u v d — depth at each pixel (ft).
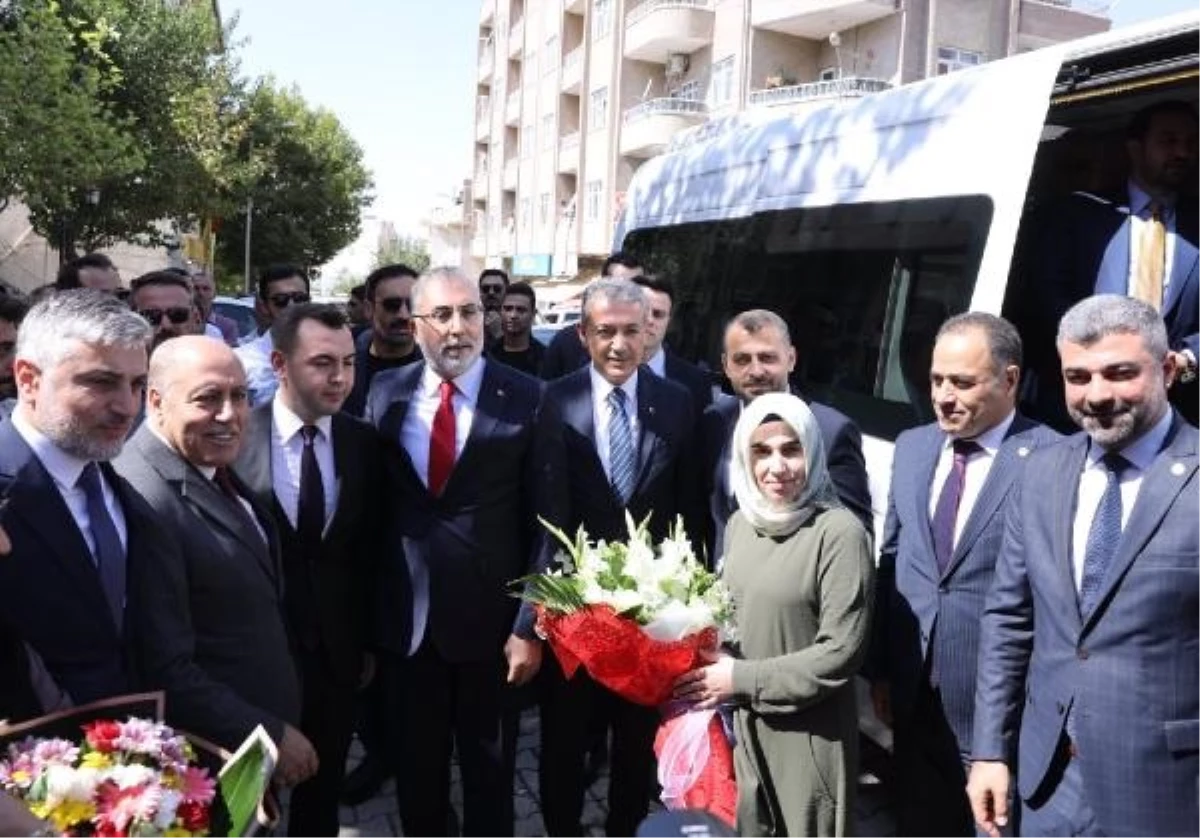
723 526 11.87
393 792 14.38
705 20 96.02
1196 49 11.00
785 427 9.12
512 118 152.87
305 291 20.18
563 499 11.21
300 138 108.78
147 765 5.94
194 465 8.64
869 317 13.47
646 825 5.31
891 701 10.18
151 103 63.87
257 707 8.60
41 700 7.04
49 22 43.73
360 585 11.23
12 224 70.38
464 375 11.03
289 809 11.79
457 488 10.80
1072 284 12.84
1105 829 7.74
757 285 16.65
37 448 7.36
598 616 8.92
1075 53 11.55
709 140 20.27
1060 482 8.32
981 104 12.05
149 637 7.68
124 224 64.95
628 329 11.84
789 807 9.16
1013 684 8.75
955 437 9.83
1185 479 7.53
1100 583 7.84
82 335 7.22
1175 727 7.50
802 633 9.12
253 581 8.68
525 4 145.89
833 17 83.97
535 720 17.08
